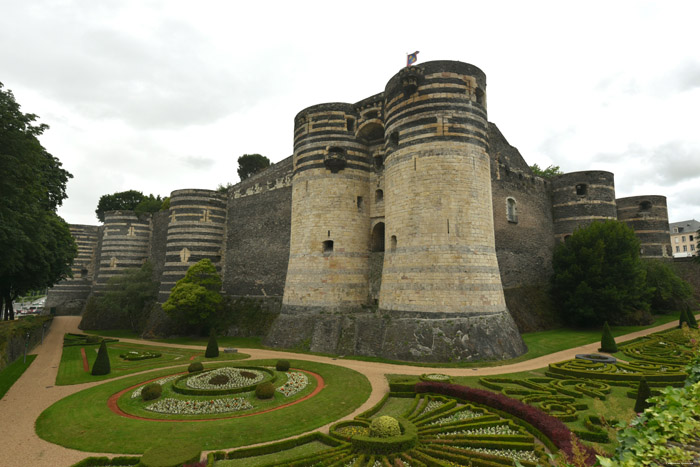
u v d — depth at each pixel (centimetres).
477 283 2742
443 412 1650
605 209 4653
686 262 5203
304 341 3278
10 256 2631
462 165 2862
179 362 2958
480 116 3019
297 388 2098
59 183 3753
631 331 3609
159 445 1408
